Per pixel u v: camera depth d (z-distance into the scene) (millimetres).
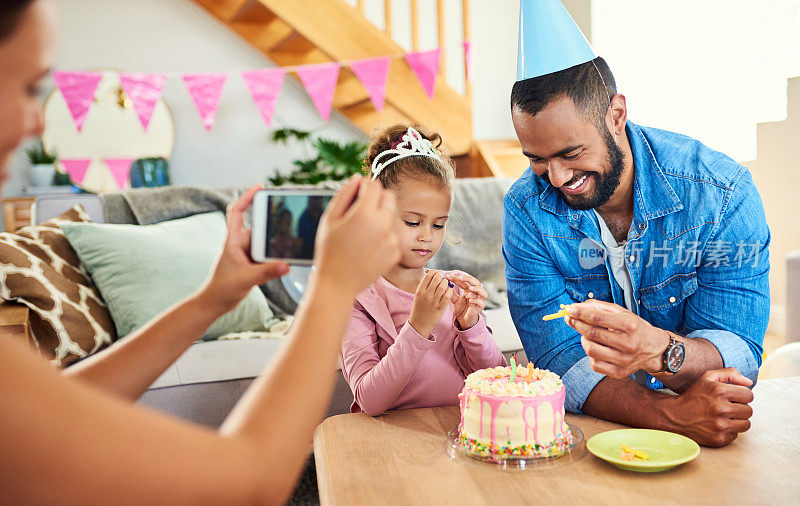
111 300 2041
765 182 2467
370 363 1261
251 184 4449
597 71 1027
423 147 1356
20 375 407
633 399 1013
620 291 1196
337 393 1919
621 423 1030
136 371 691
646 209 1117
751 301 1099
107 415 424
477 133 4773
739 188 1088
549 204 1175
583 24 3115
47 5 446
